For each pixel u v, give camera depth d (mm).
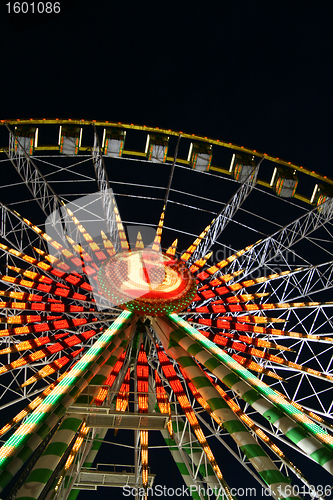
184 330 26219
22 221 30047
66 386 20203
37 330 25156
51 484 19719
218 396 23016
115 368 26125
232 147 31797
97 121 30766
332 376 25406
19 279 27234
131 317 27703
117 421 20406
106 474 22500
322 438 19453
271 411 22328
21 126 29938
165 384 29562
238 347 25984
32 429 17812
